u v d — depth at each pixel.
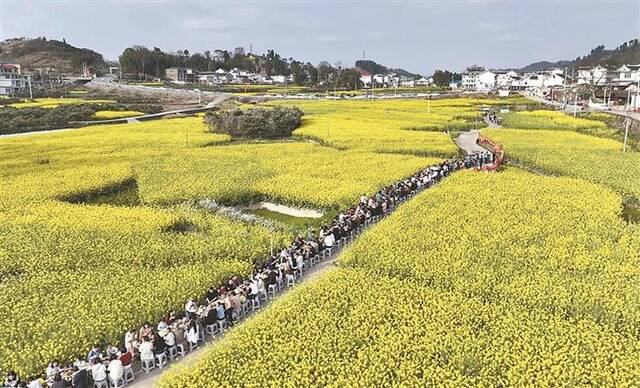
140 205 44.34
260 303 25.81
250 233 34.09
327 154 60.72
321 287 25.16
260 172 50.69
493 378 18.16
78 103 123.56
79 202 45.34
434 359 19.25
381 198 40.16
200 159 58.56
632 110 118.31
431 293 24.39
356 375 18.38
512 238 31.70
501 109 124.94
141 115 112.62
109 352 20.33
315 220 37.19
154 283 26.23
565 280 25.59
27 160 58.81
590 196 41.22
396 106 129.38
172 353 21.33
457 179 47.22
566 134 77.50
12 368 19.84
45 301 24.75
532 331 20.81
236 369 19.00
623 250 29.73
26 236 33.69
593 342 20.23
